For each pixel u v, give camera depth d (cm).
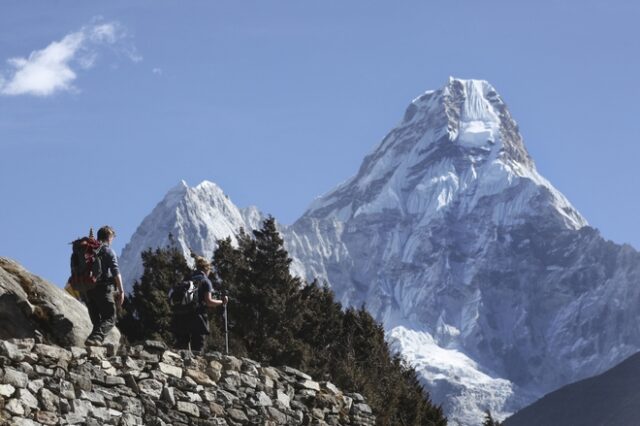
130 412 6994
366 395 13488
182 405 7306
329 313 17438
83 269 7425
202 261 8312
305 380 8356
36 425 6469
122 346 7344
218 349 13175
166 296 14562
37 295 7456
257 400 7838
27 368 6575
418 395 15412
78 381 6800
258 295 15950
